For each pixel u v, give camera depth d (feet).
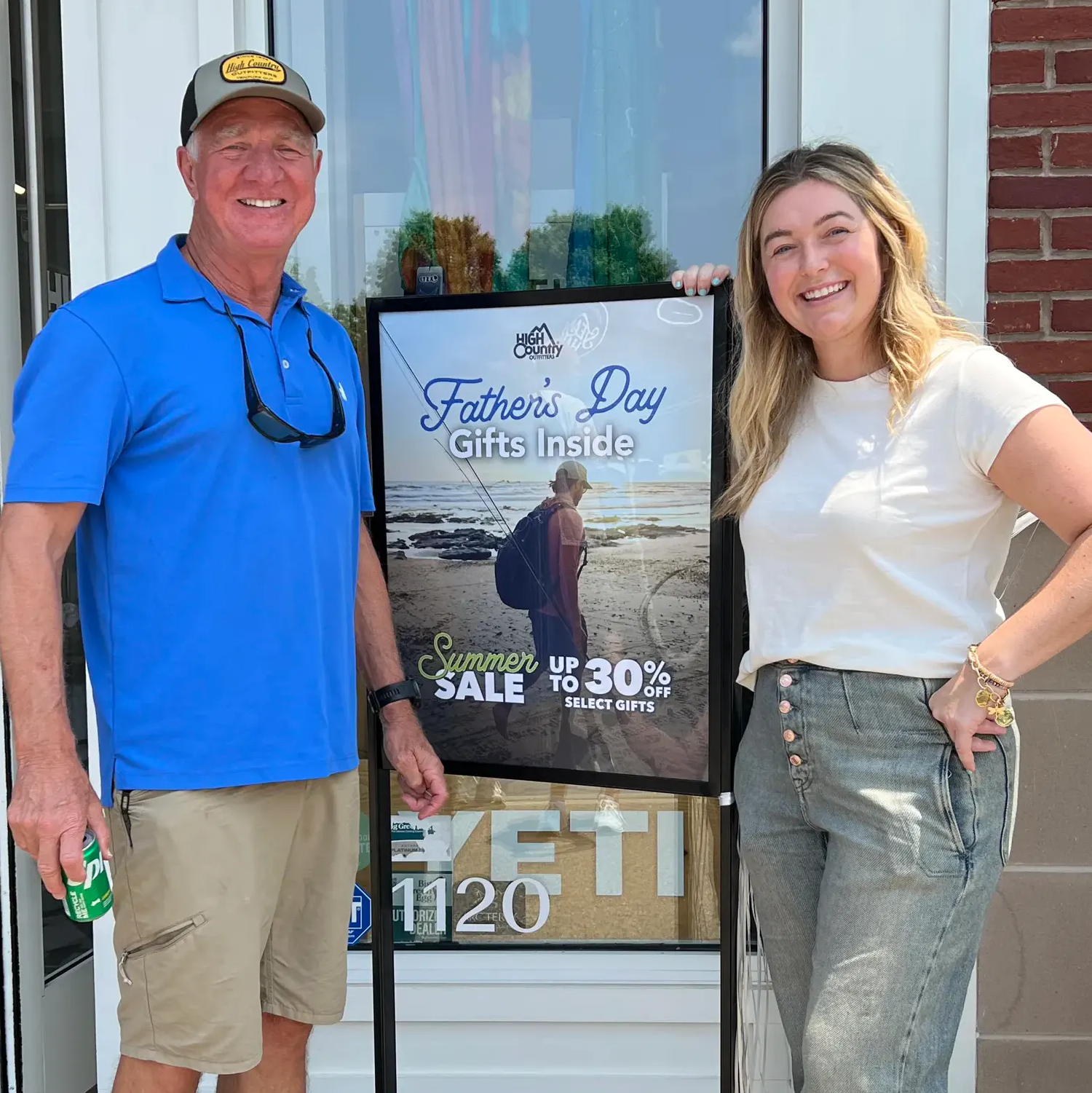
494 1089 8.08
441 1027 8.16
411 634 6.39
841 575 4.96
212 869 5.12
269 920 5.49
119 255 7.86
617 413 5.97
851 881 4.89
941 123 7.29
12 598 4.76
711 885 8.19
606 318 5.96
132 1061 5.35
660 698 5.98
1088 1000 7.55
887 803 4.83
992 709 4.68
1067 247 7.21
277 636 5.23
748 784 5.49
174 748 5.09
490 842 8.31
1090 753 7.40
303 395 5.43
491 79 8.13
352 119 8.22
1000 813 4.92
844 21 7.30
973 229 7.26
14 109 8.23
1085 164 7.17
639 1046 8.08
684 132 7.99
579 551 6.09
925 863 4.77
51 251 8.60
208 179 5.22
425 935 8.38
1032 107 7.17
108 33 7.70
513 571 6.21
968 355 4.82
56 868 4.78
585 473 6.05
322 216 8.30
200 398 5.07
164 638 5.08
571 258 8.21
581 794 8.23
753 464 5.32
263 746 5.20
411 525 6.33
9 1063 8.09
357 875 8.32
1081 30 7.09
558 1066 8.13
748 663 5.43
